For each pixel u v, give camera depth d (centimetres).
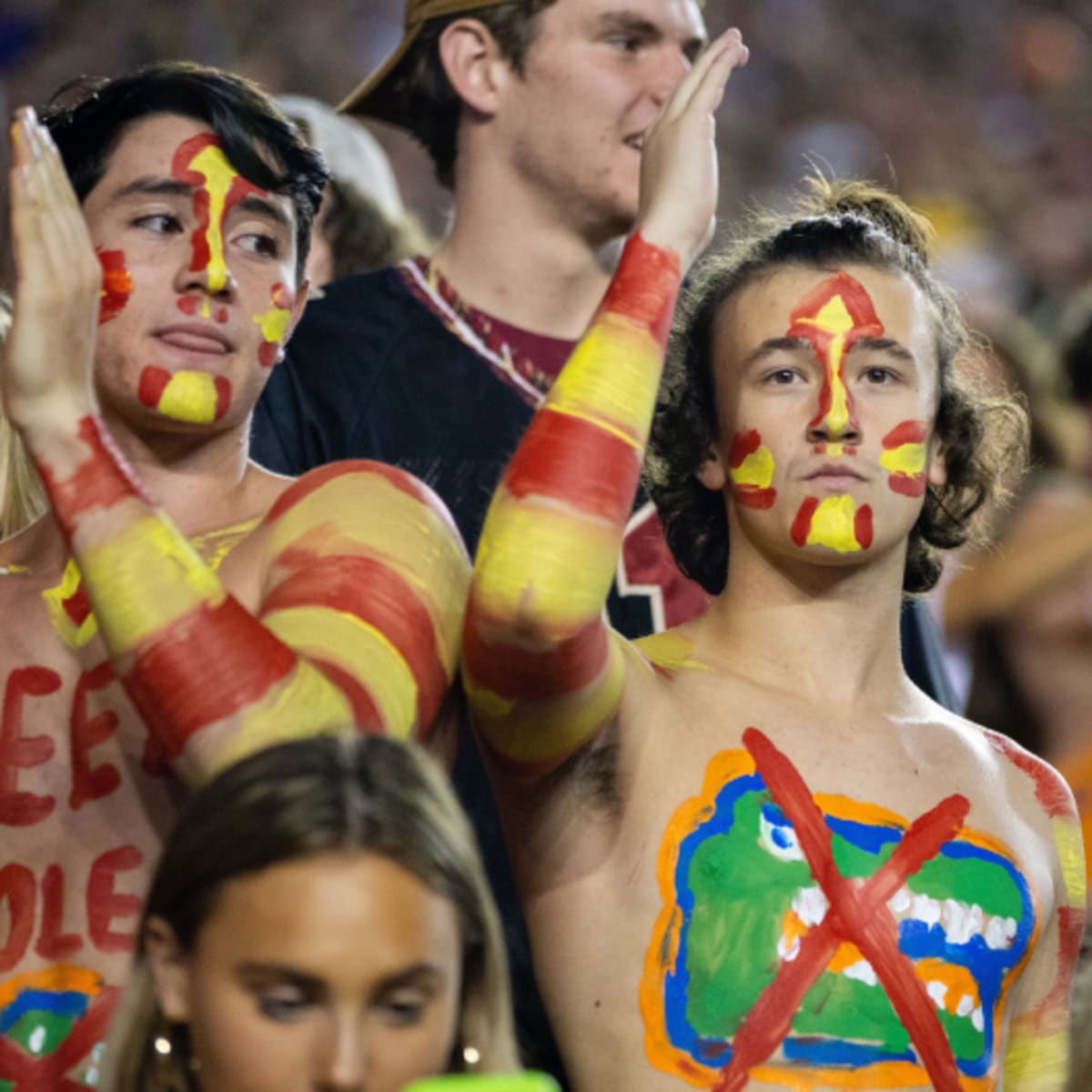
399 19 3062
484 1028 614
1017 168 3559
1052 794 875
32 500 900
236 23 2936
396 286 1107
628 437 773
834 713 843
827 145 3581
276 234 834
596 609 754
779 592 855
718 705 830
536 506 754
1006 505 1161
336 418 1059
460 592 789
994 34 3791
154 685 705
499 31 1096
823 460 836
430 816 602
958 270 2902
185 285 803
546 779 805
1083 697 1423
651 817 801
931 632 1099
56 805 768
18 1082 739
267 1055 581
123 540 720
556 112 1081
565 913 799
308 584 756
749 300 868
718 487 884
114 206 815
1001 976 809
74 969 751
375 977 582
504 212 1099
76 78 909
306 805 591
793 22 3694
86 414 734
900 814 818
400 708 730
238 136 827
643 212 828
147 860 764
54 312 727
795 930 784
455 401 1069
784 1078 766
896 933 791
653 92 1087
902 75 3697
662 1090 768
